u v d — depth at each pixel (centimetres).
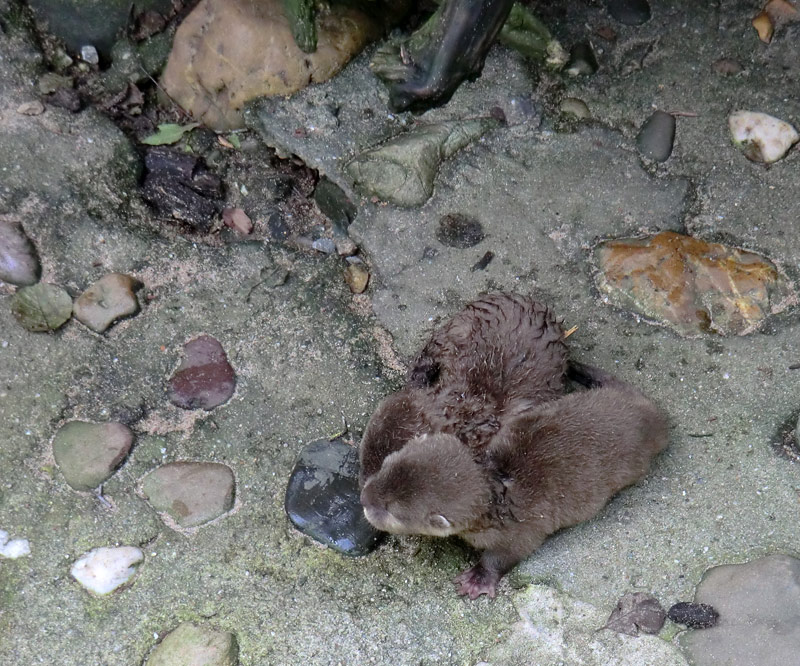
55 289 140
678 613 131
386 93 149
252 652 130
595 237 145
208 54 148
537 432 131
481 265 144
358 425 139
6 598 130
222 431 138
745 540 133
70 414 137
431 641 130
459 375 135
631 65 152
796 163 148
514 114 150
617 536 134
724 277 142
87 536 133
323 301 144
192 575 132
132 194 146
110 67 150
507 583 133
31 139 145
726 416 138
